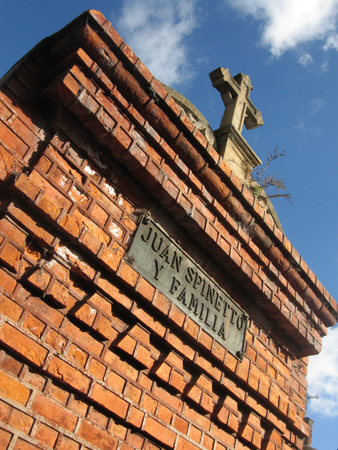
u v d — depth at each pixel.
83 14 4.56
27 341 3.61
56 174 4.25
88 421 3.86
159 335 4.68
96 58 4.62
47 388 3.67
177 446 4.52
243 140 7.31
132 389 4.27
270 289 6.23
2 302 3.57
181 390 4.73
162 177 5.00
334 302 7.29
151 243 4.91
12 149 4.06
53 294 3.88
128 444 4.12
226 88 7.65
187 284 5.18
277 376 6.31
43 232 4.00
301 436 6.47
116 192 4.80
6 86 4.22
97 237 4.43
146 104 4.94
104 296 4.34
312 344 6.81
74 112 4.48
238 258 5.78
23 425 3.42
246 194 5.91
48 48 4.72
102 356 4.14
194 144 5.40
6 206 3.82
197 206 5.39
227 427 5.24
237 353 5.63
